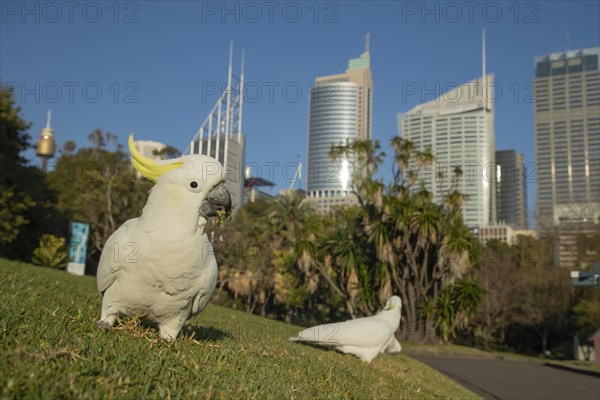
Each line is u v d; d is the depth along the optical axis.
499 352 39.19
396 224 28.78
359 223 32.38
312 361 6.71
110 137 36.72
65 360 3.05
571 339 44.31
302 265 28.55
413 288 30.70
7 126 22.72
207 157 4.27
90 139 36.38
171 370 3.52
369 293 28.27
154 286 4.22
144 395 2.89
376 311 29.02
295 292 33.12
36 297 5.70
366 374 7.35
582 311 37.84
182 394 3.12
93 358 3.25
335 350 9.09
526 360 31.73
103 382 2.87
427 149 29.88
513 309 41.66
